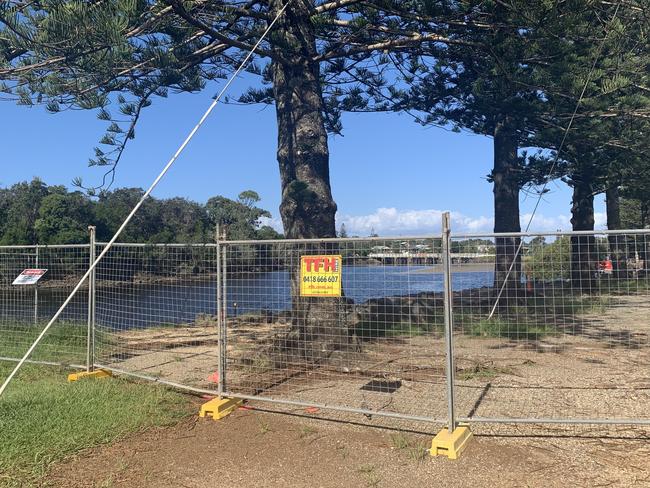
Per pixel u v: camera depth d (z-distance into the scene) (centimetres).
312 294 543
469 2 758
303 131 864
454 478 380
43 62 793
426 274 627
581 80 991
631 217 4806
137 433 483
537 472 386
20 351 830
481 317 981
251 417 526
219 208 6938
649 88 1170
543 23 764
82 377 682
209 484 380
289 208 838
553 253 824
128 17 649
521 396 579
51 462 415
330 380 654
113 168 1038
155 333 1019
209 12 897
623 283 1048
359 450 435
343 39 945
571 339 914
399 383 636
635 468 390
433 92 1556
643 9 899
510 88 1178
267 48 955
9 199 6272
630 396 573
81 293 912
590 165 1780
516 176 1617
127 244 725
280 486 375
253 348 820
